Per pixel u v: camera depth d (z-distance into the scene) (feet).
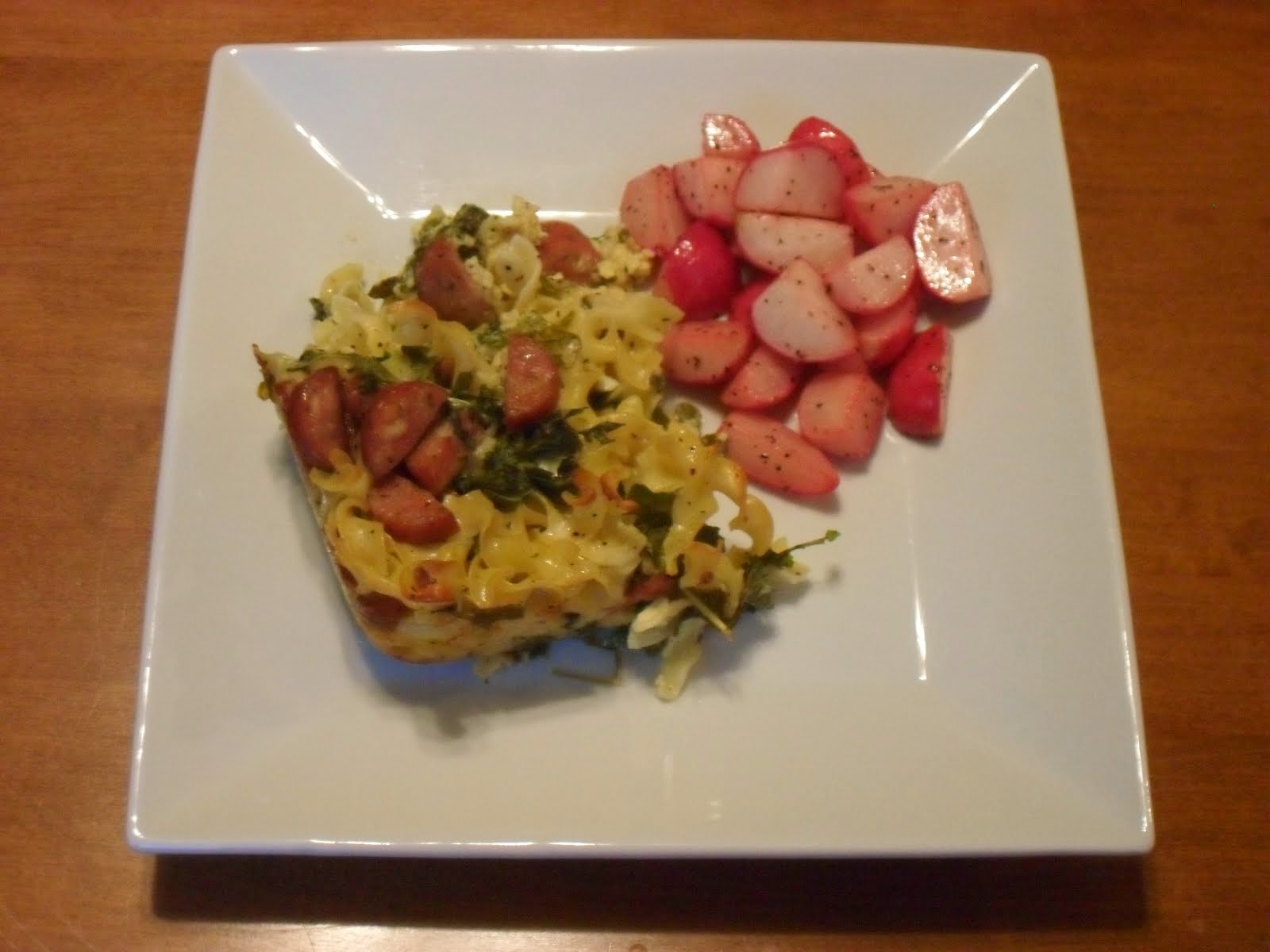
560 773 1.15
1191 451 1.38
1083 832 1.10
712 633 1.24
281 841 1.08
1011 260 1.37
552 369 1.15
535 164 1.44
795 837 1.09
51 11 1.55
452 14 1.57
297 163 1.41
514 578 1.10
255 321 1.32
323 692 1.18
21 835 1.17
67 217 1.45
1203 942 1.16
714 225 1.39
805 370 1.35
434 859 1.17
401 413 1.10
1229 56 1.58
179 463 1.22
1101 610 1.20
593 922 1.15
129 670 1.25
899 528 1.30
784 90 1.45
